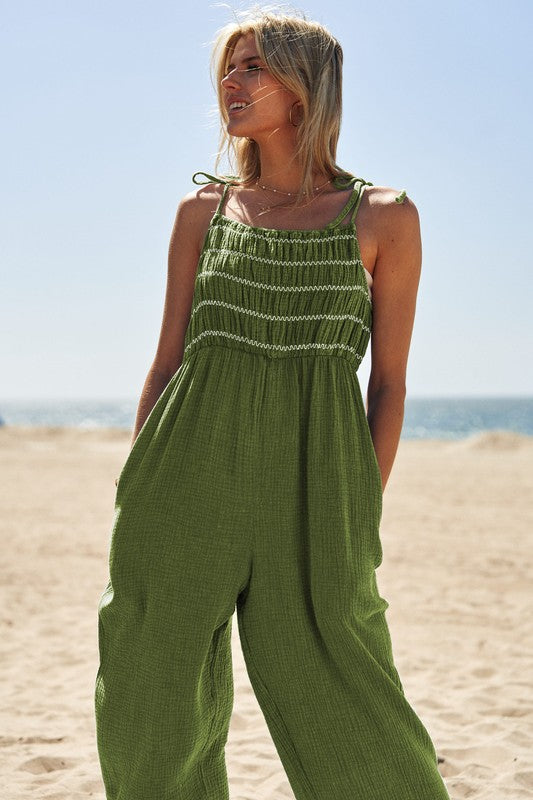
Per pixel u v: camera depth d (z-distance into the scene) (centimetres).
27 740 404
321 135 206
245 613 197
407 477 2011
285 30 206
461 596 759
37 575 855
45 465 2233
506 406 16012
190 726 194
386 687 193
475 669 530
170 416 201
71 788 342
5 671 529
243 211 212
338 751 194
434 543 1059
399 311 210
